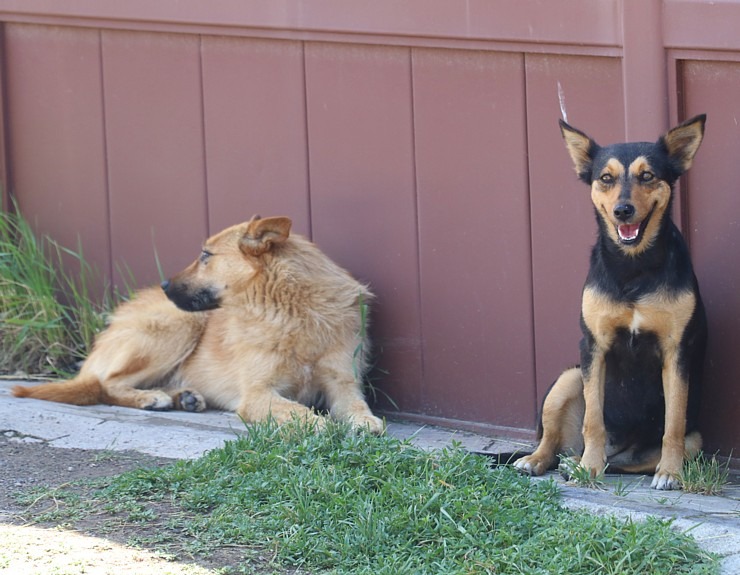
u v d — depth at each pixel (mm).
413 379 8992
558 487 6645
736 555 5473
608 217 6848
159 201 10023
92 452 7621
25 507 6391
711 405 7746
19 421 8250
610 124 7832
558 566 5316
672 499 6570
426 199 8719
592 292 7094
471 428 8727
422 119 8641
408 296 8938
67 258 10469
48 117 10344
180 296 9117
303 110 9211
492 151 8352
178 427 8305
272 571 5508
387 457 6645
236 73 9477
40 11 10117
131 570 5398
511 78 8180
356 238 9133
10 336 10305
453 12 8273
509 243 8375
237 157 9602
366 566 5527
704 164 7539
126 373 9438
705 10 7301
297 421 7406
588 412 7129
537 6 7914
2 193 10484
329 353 8992
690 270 7070
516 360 8461
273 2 9102
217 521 6027
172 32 9672
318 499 6191
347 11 8758
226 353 9398
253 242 8867
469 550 5613
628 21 7547
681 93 7559
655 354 7168
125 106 10016
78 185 10328
